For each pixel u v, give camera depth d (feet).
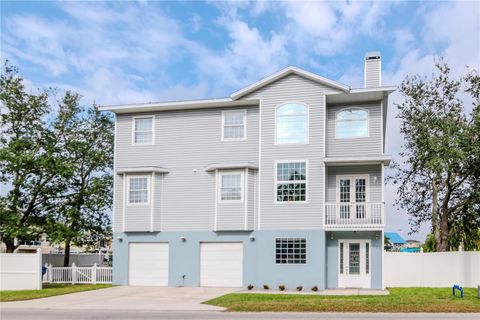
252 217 80.94
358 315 50.03
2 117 103.91
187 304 60.75
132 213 86.89
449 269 82.53
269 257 78.95
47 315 53.67
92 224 111.45
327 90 79.66
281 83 81.97
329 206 78.07
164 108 87.97
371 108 81.20
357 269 77.51
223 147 84.89
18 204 102.99
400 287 80.48
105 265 146.41
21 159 98.99
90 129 112.98
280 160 80.43
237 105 85.05
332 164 80.12
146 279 85.66
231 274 81.41
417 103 103.81
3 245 131.85
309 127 79.87
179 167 86.53
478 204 102.12
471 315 49.60
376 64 82.84
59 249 192.95
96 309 57.93
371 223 76.28
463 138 93.40
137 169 86.74
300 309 54.19
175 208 85.61
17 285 82.33
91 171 112.88
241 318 48.62
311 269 76.84
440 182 106.22
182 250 84.28
